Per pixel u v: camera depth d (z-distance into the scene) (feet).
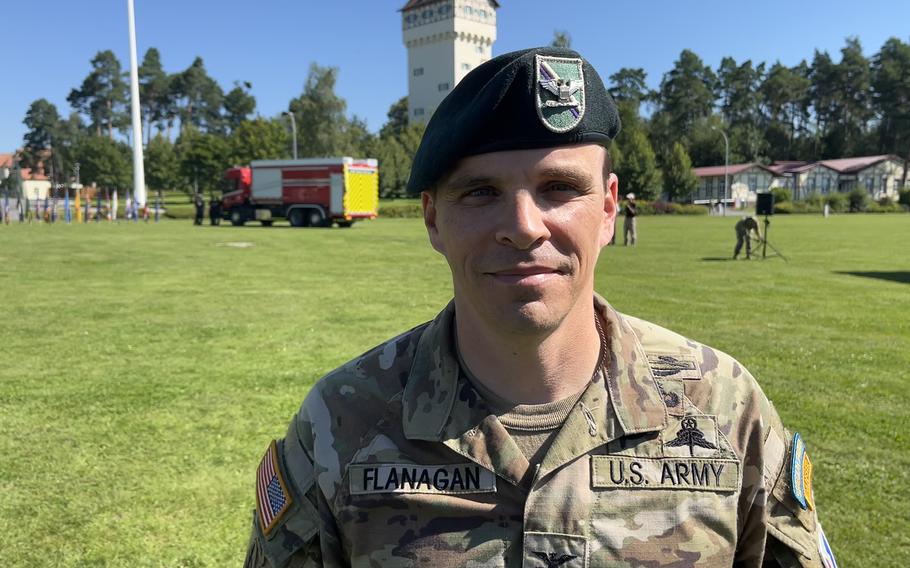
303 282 39.96
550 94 3.53
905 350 22.84
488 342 3.89
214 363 20.85
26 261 50.88
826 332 25.90
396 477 3.87
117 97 321.32
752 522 4.06
